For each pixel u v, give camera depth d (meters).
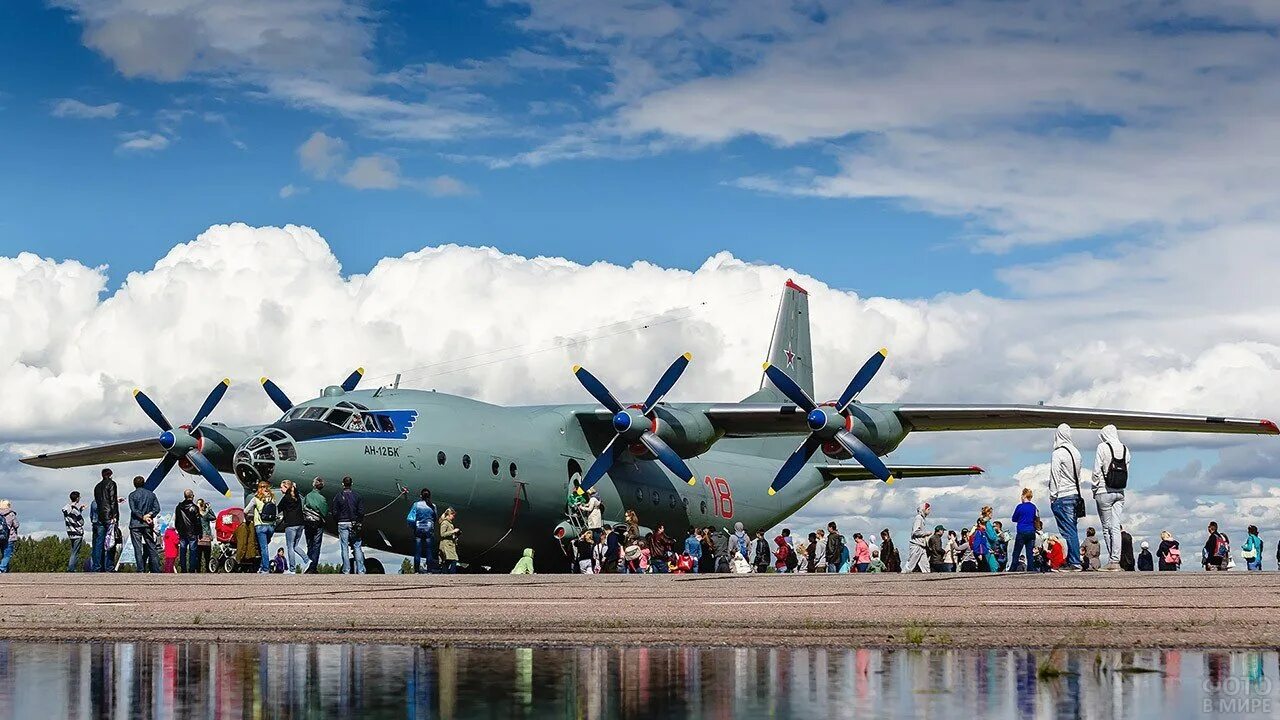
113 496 25.44
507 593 14.99
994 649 8.87
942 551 28.88
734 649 9.18
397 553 28.81
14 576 21.80
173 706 6.82
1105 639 9.20
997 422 30.80
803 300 41.16
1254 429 29.30
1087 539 27.31
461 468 27.83
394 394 28.03
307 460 25.22
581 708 6.61
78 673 8.21
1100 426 30.12
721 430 31.67
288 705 6.80
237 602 13.90
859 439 29.47
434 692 7.22
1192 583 14.71
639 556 28.59
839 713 6.34
